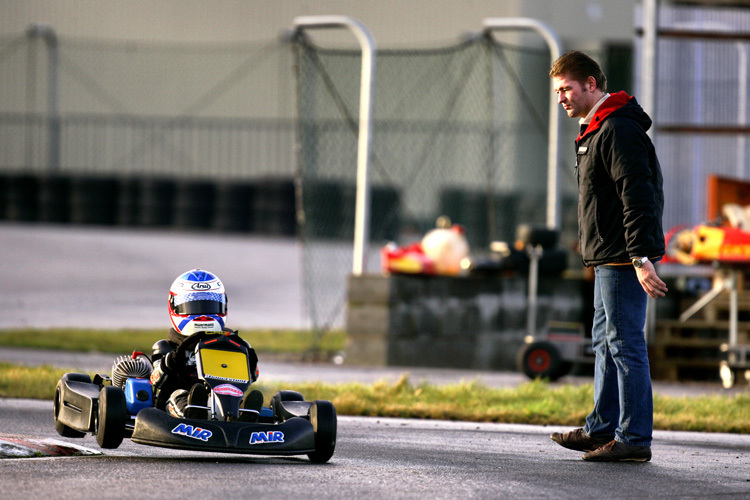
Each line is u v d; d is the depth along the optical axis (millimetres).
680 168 55500
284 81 119125
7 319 61906
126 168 121812
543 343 41469
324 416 21328
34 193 113312
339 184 69688
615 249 22109
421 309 48531
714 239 43375
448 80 92625
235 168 120562
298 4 117062
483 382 40062
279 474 19609
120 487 17672
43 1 122125
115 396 21734
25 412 29344
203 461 21359
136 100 122188
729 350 42500
